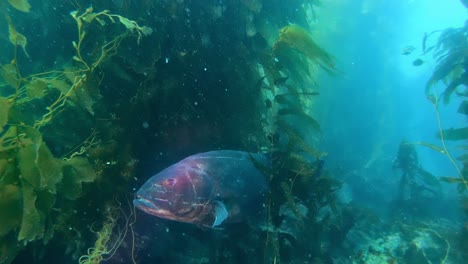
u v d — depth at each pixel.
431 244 2.79
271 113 2.41
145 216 2.20
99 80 1.86
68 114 1.89
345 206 3.21
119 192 2.00
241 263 2.23
